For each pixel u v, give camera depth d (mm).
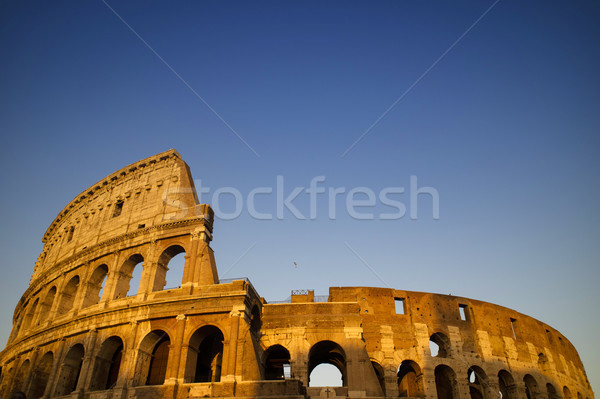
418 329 67625
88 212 77188
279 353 65062
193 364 52250
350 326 59250
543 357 77875
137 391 50250
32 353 64938
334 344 60375
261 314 61031
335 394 53438
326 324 59656
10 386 65312
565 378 80875
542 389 73062
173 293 56031
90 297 65250
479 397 73188
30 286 81188
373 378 54906
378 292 69812
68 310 68625
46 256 86312
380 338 65750
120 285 62375
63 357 59438
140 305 55719
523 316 79125
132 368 52438
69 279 69500
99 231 71000
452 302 72312
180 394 48781
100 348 56531
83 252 68875
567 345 89000
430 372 64312
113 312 57500
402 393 73750
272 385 47594
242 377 48469
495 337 72188
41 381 62594
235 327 51188
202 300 53719
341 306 61094
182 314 53250
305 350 57938
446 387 70750
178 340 51844
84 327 59062
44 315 71875
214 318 52781
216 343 60969
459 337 69312
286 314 60812
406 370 70188
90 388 54219
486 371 68125
